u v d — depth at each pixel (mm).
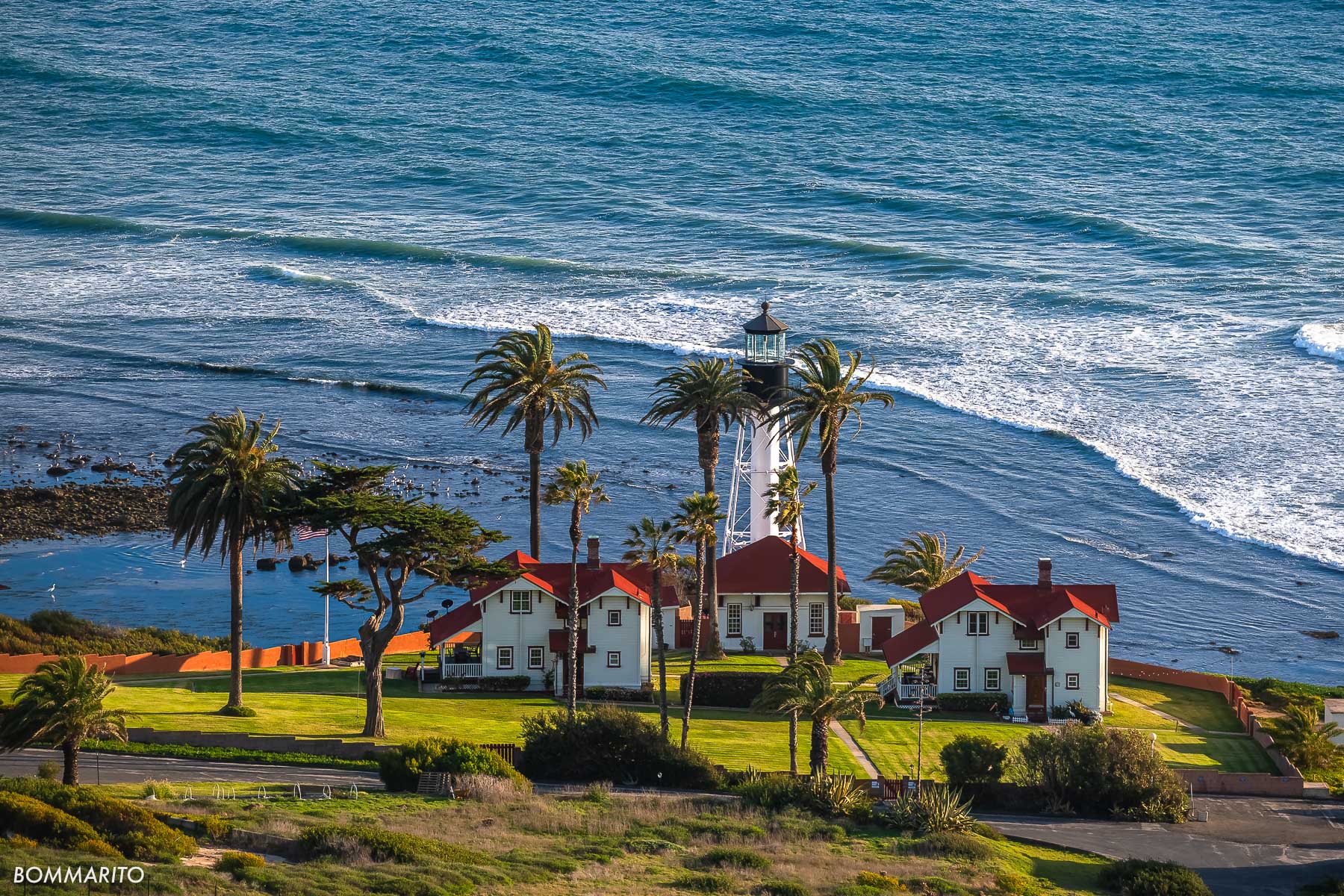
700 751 138000
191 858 97875
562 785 130375
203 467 145000
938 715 156250
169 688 156000
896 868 109688
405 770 124562
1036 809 130625
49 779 115125
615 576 160250
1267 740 148500
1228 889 111562
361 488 147625
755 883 102875
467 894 94750
